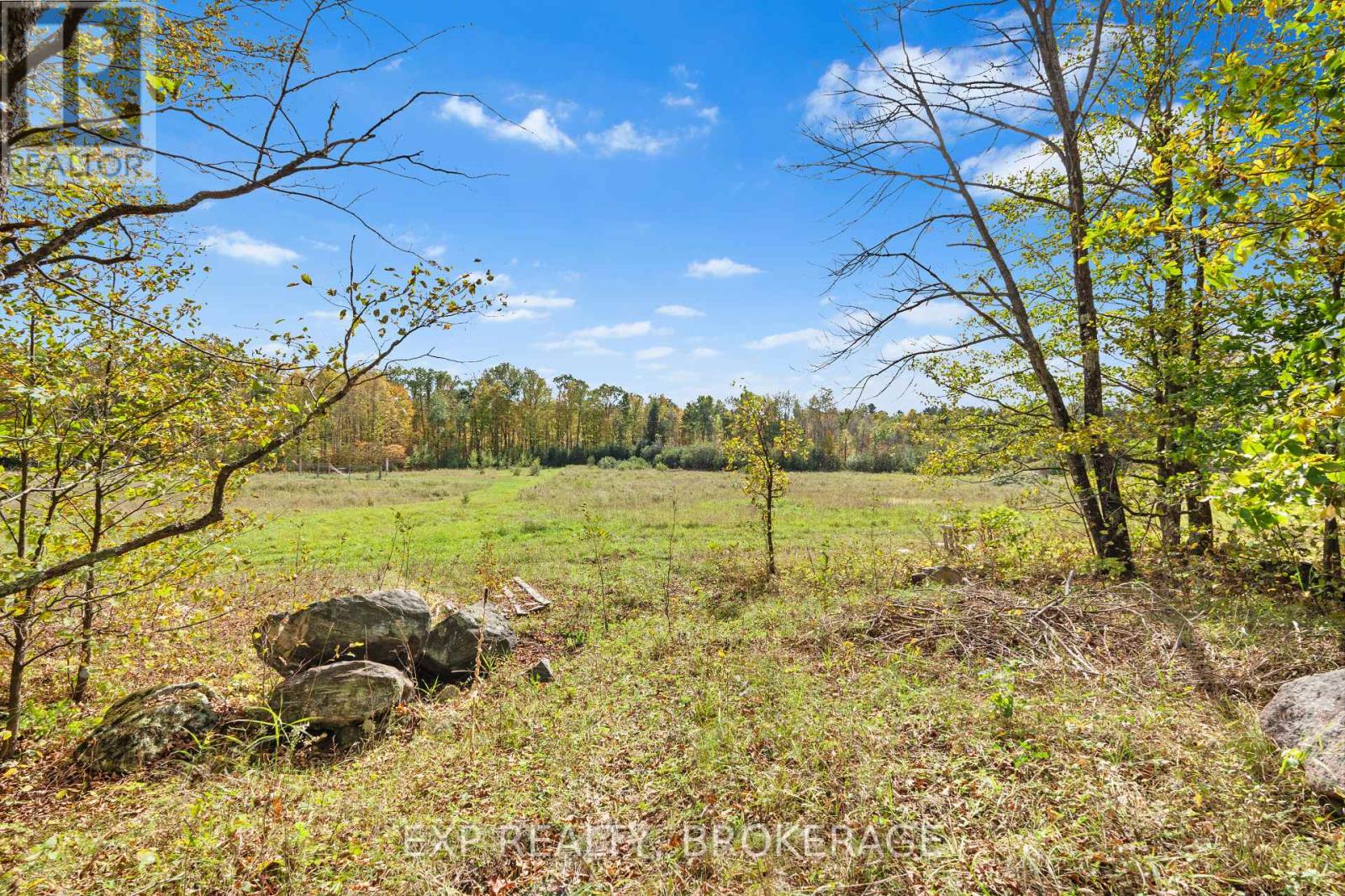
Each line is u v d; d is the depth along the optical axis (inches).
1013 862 129.3
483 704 251.8
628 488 1323.8
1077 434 337.1
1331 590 284.4
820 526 767.1
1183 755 161.2
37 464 206.4
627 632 353.1
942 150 387.5
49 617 187.9
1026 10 365.4
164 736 204.2
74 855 144.8
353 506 1004.6
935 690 221.8
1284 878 116.8
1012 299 390.9
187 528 140.2
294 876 138.4
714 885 138.2
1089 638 259.6
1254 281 218.8
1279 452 136.2
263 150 111.8
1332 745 141.9
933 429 438.6
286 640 273.0
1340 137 143.6
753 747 194.4
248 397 177.6
